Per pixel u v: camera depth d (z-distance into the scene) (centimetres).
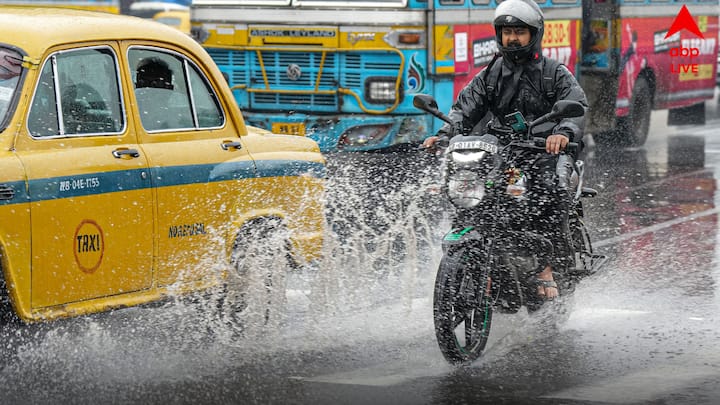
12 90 754
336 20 1614
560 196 844
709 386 760
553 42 1912
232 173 875
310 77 1642
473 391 749
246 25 1675
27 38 773
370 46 1600
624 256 1211
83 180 762
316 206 951
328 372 788
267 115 1670
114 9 2341
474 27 1673
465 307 801
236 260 875
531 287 846
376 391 746
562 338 886
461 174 796
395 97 1592
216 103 893
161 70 852
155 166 815
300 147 953
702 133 2525
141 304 804
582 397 736
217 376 773
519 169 823
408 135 1599
